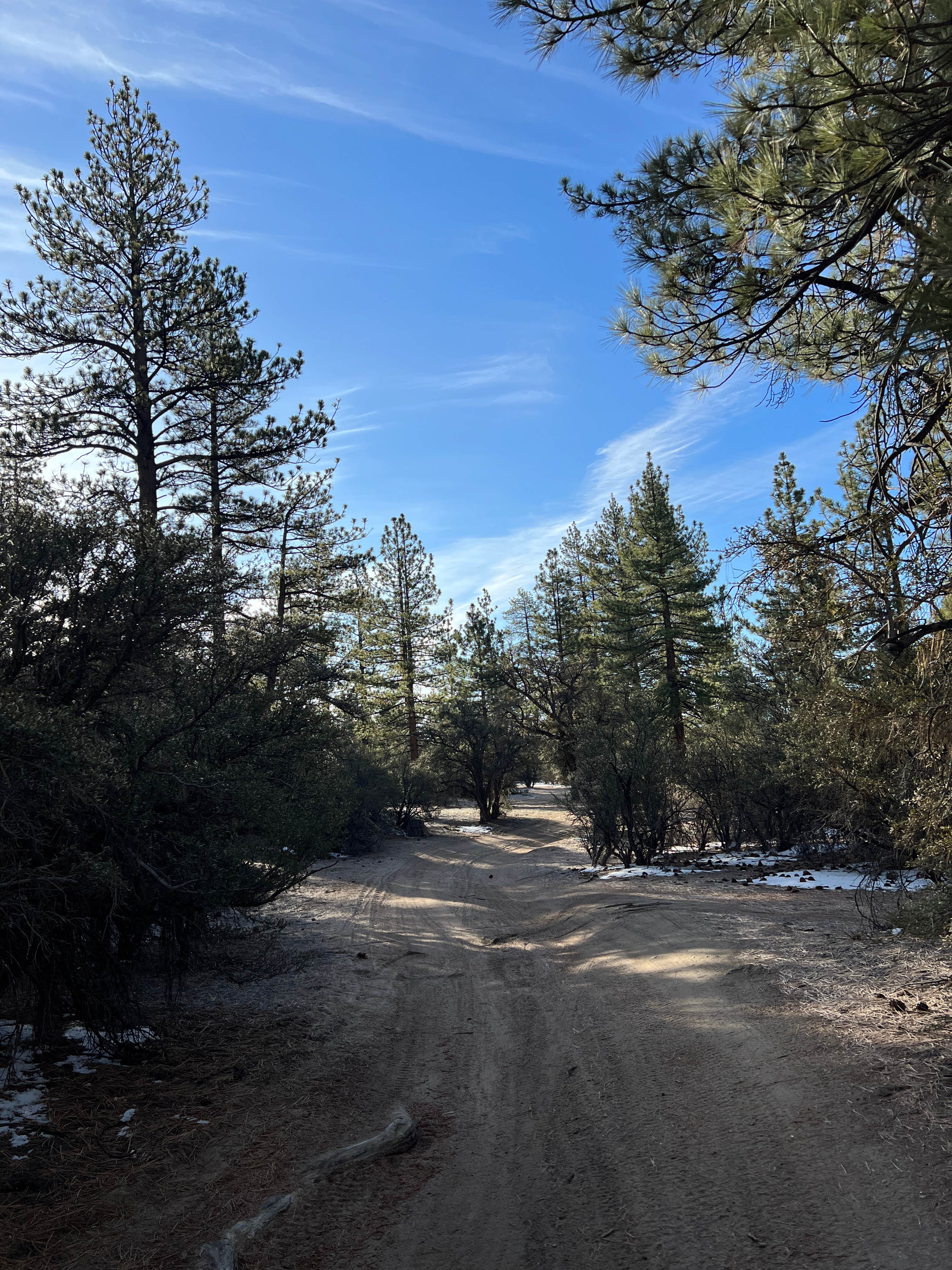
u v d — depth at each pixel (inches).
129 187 705.6
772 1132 173.5
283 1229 157.5
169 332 714.8
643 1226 149.0
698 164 206.2
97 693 264.1
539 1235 152.6
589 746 740.0
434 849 1039.6
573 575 2050.9
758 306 218.7
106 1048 247.8
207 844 269.1
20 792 198.2
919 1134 157.9
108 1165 181.9
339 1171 182.4
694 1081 212.7
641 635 1561.3
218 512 745.0
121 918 257.1
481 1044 281.6
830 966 296.0
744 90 181.9
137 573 258.4
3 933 214.1
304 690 343.6
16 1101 207.2
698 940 370.0
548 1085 234.8
